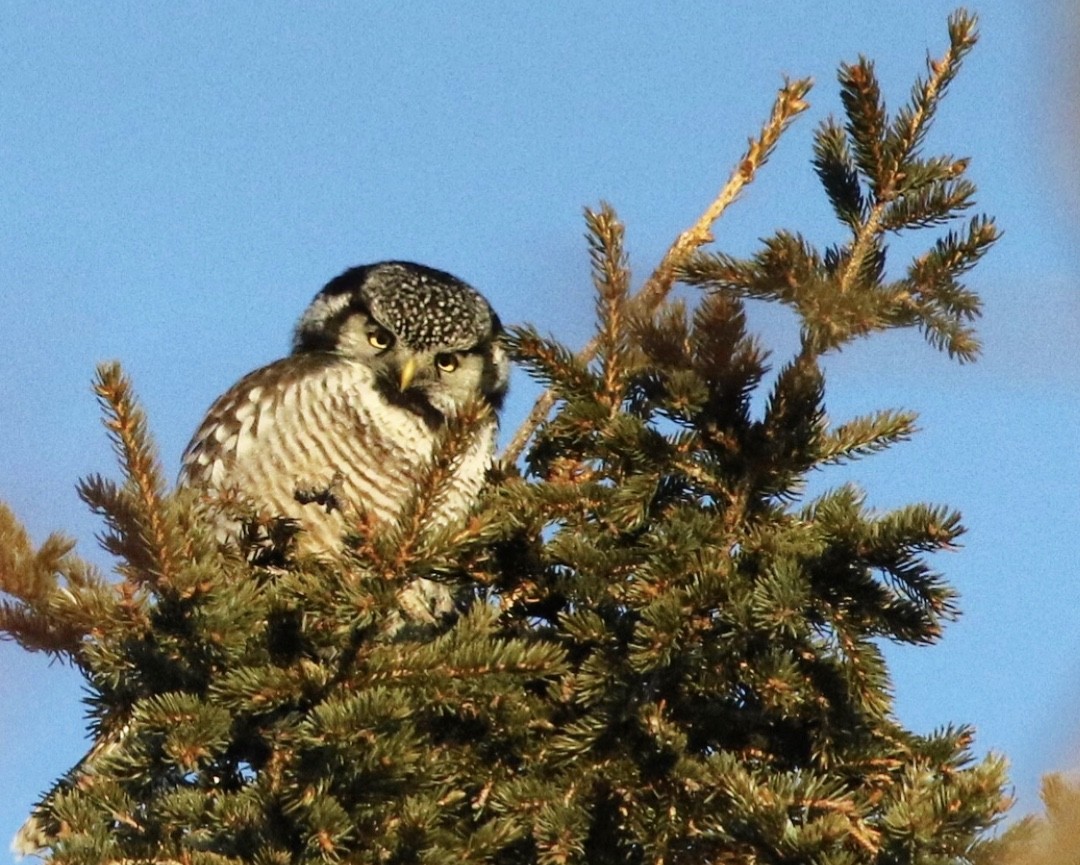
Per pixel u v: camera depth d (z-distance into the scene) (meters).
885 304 9.71
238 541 11.21
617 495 10.62
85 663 10.66
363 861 8.83
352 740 8.94
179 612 9.46
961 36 10.36
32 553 10.49
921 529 9.95
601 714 10.08
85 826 9.41
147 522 9.27
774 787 9.48
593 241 10.97
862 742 10.26
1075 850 6.38
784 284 9.95
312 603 9.48
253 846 9.25
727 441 10.71
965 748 10.17
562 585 10.77
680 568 10.07
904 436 10.73
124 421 9.23
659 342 10.87
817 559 10.17
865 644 10.12
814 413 10.59
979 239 9.83
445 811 9.72
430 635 10.84
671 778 9.91
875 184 10.40
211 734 9.05
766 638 10.13
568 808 9.47
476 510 10.59
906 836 8.80
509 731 10.06
